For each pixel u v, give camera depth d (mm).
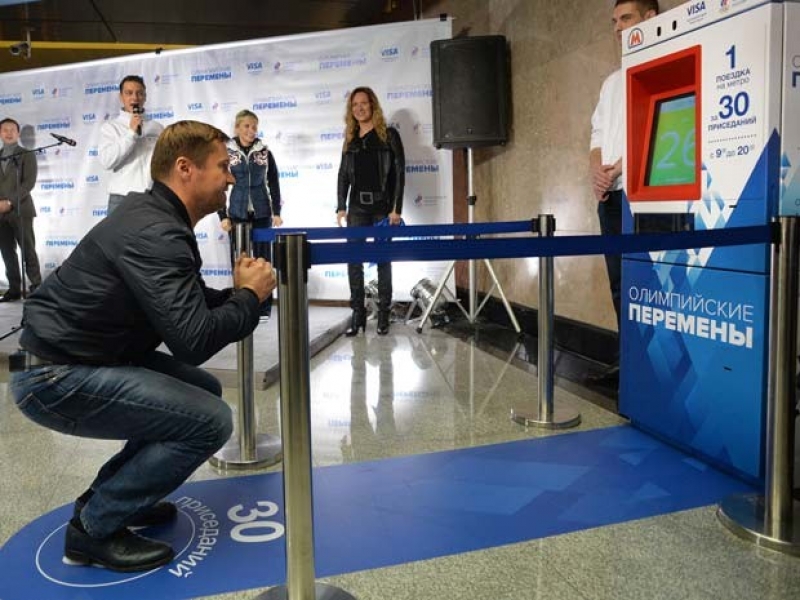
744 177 2098
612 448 2580
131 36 7738
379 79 5578
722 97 2170
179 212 1737
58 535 1934
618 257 3531
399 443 2676
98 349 1646
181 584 1677
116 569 1732
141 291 1554
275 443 2646
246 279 1727
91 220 6398
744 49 2072
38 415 1646
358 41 5590
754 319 2109
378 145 4715
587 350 4211
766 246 2057
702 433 2369
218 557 1808
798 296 1840
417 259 1625
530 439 2697
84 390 1616
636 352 2729
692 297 2377
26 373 1626
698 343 2361
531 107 4875
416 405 3182
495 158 5535
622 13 3363
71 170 6379
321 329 4566
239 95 5902
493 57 4973
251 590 1647
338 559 1792
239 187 4934
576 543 1859
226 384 3590
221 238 6062
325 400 3277
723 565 1727
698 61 2254
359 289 4891
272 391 3482
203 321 1568
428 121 5488
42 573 1732
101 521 1717
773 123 2000
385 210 4801
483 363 4020
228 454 2516
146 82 6070
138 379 1650
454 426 2871
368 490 2236
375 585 1662
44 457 2561
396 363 4035
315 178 5855
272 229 2486
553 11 4477
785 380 1804
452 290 5746
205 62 5934
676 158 2490
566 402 3180
